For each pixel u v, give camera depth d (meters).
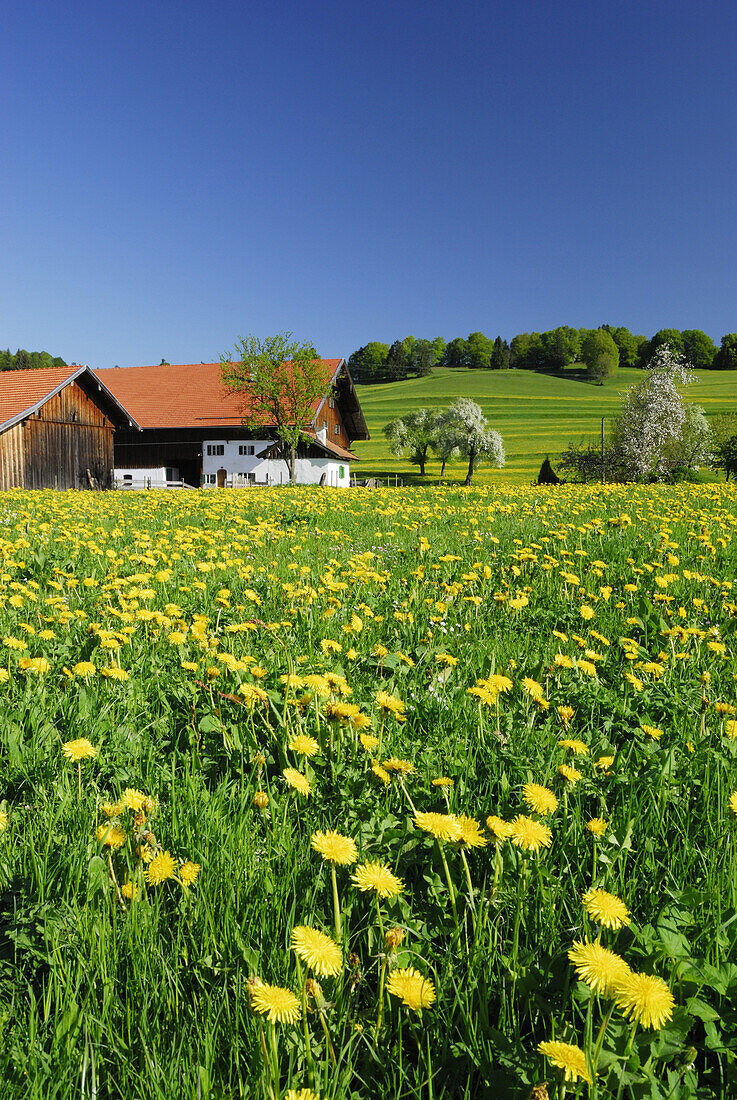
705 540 7.06
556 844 2.17
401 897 1.92
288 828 2.24
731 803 2.05
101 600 5.15
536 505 12.74
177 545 8.12
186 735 2.99
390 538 8.68
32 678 3.40
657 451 53.44
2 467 30.62
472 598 4.80
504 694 3.38
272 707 2.89
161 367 57.41
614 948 1.69
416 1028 1.55
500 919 1.84
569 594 5.41
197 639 3.99
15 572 6.32
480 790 2.53
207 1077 1.39
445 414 82.56
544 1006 1.57
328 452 52.84
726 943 1.69
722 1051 1.42
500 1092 1.37
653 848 2.17
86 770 2.70
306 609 4.69
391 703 2.75
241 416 49.28
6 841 2.20
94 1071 1.38
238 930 1.80
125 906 1.85
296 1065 1.43
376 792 2.47
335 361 54.78
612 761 2.63
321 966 1.36
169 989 1.64
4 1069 1.41
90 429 35.47
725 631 4.47
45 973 1.75
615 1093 1.35
